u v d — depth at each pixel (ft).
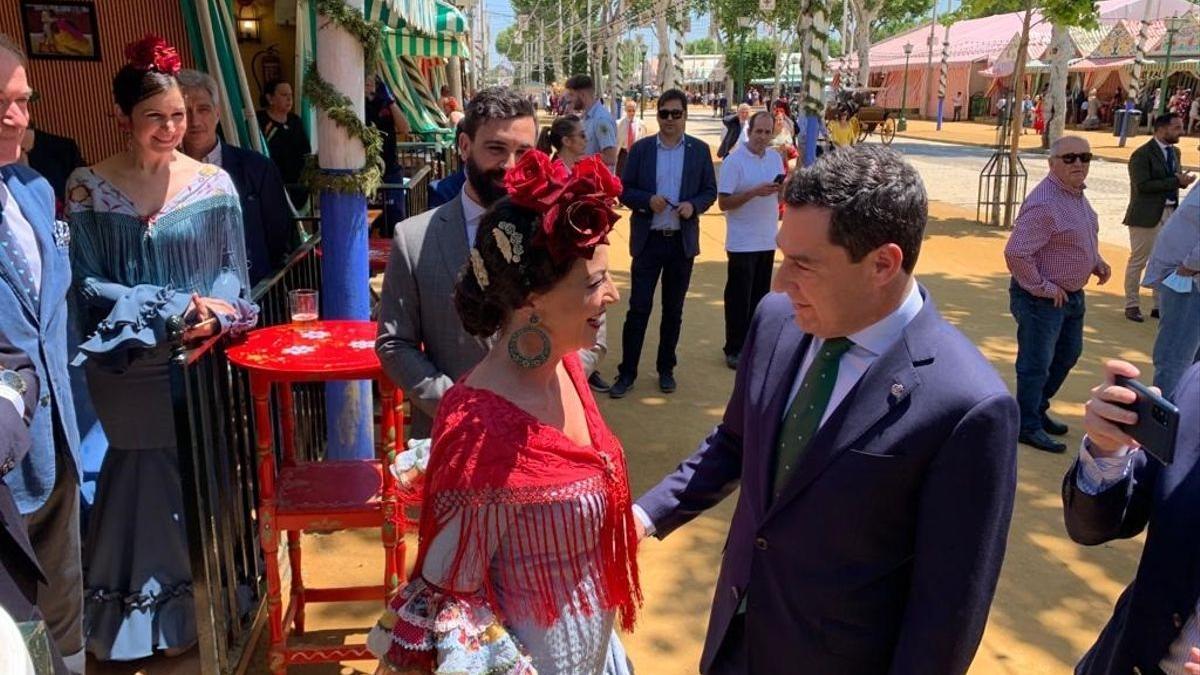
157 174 9.90
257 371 8.89
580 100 30.58
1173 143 26.48
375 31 12.19
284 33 26.23
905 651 5.51
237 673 10.04
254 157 13.24
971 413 5.32
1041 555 13.74
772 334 6.58
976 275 33.58
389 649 5.17
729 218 21.34
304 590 10.80
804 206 5.52
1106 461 5.80
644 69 107.14
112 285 9.57
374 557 13.20
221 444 9.84
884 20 192.95
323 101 12.10
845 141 55.83
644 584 12.84
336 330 10.39
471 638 5.01
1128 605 6.02
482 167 9.20
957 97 162.20
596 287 5.27
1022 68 42.83
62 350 8.79
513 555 5.24
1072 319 17.53
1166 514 5.59
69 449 8.79
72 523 9.02
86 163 19.97
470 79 98.78
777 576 6.05
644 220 19.60
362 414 13.24
